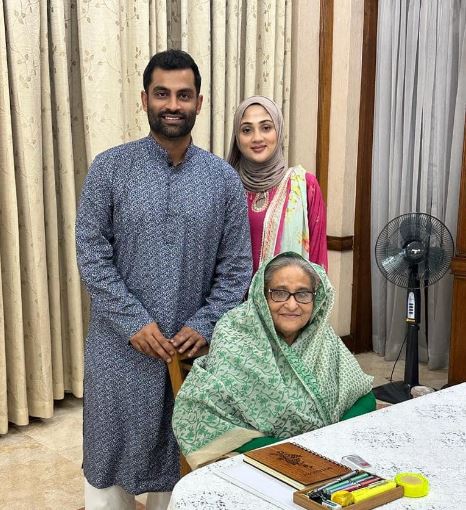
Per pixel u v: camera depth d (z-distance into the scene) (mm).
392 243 3986
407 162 4727
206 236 2211
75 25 3779
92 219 2145
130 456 2209
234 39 4383
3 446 3471
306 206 2865
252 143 2828
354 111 4852
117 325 2123
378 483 1338
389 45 4742
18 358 3598
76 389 3945
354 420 1768
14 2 3369
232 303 2264
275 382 1979
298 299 2025
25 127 3484
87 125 3760
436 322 4676
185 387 2002
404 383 4168
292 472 1380
